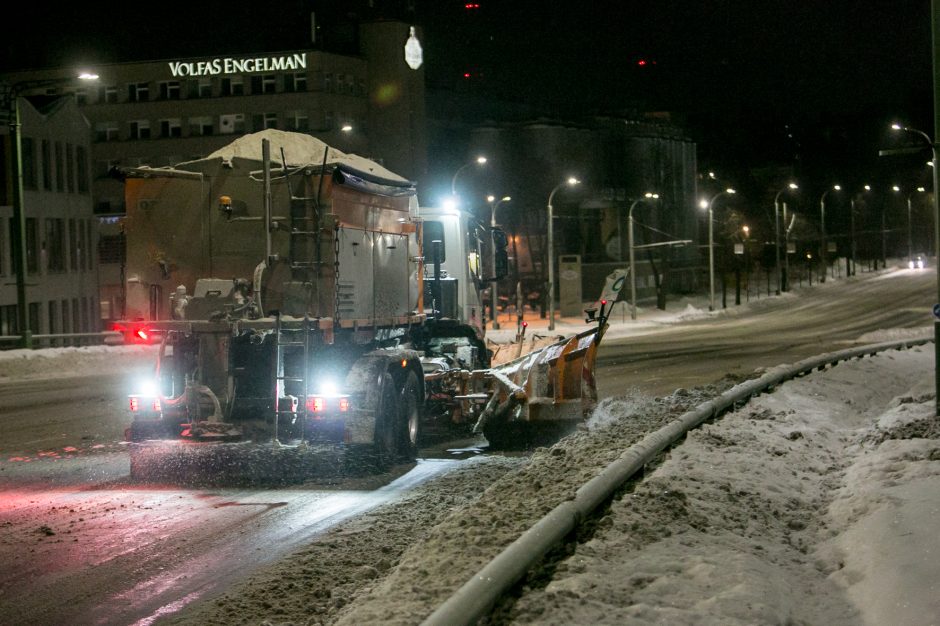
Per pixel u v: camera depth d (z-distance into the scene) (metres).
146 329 12.89
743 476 9.94
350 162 13.74
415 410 14.36
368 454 12.65
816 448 12.27
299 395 12.62
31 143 54.72
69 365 32.78
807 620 6.25
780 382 18.08
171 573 8.34
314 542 9.22
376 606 6.39
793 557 7.63
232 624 7.04
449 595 6.44
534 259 93.50
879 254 153.38
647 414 14.55
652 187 105.56
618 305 86.12
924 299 88.44
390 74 88.50
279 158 13.17
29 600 7.66
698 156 153.62
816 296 100.12
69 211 58.75
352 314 13.34
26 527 10.02
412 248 15.70
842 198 160.00
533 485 9.71
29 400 23.31
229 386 12.68
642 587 6.47
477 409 15.66
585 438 12.82
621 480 8.80
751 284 118.19
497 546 7.47
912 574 6.69
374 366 13.07
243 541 9.38
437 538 8.04
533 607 6.03
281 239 12.86
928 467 9.83
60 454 15.04
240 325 12.67
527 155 97.44
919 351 29.38
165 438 12.77
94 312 61.91
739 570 6.76
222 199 12.98
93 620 7.19
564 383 15.25
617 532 7.65
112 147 88.06
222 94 86.62
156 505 11.11
